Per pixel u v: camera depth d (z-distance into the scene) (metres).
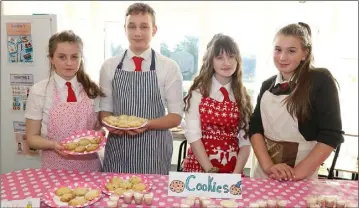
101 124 1.71
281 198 1.12
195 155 1.50
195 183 1.13
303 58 1.36
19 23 2.28
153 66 1.66
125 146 1.68
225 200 1.09
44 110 1.52
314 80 1.34
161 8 3.41
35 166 2.48
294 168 1.30
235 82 1.55
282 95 1.41
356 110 2.76
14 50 2.32
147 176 1.28
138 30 1.57
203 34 3.38
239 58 1.50
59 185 1.18
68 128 1.52
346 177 2.41
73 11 3.23
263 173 1.51
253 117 1.55
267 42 3.24
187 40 3.43
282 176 1.26
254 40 3.29
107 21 3.50
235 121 1.53
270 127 1.46
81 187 1.14
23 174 1.28
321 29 3.02
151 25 1.61
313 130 1.39
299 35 1.32
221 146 1.50
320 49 2.97
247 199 1.11
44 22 2.27
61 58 1.45
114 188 1.15
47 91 1.52
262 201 1.07
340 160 2.34
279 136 1.45
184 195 1.12
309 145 1.41
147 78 1.63
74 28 2.73
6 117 2.44
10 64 2.35
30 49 2.30
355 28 2.81
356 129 2.67
